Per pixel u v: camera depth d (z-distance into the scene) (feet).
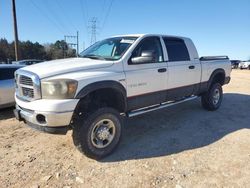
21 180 11.68
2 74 22.99
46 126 12.34
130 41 16.30
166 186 11.09
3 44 208.44
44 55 247.50
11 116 22.27
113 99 15.31
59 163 13.25
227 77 24.91
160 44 17.83
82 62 14.43
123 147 15.23
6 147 15.26
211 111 23.54
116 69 14.66
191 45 20.57
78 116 13.37
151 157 13.87
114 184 11.31
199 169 12.50
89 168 12.74
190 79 19.93
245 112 23.53
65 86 12.26
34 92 12.71
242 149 14.82
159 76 17.01
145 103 16.65
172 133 17.57
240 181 11.46
